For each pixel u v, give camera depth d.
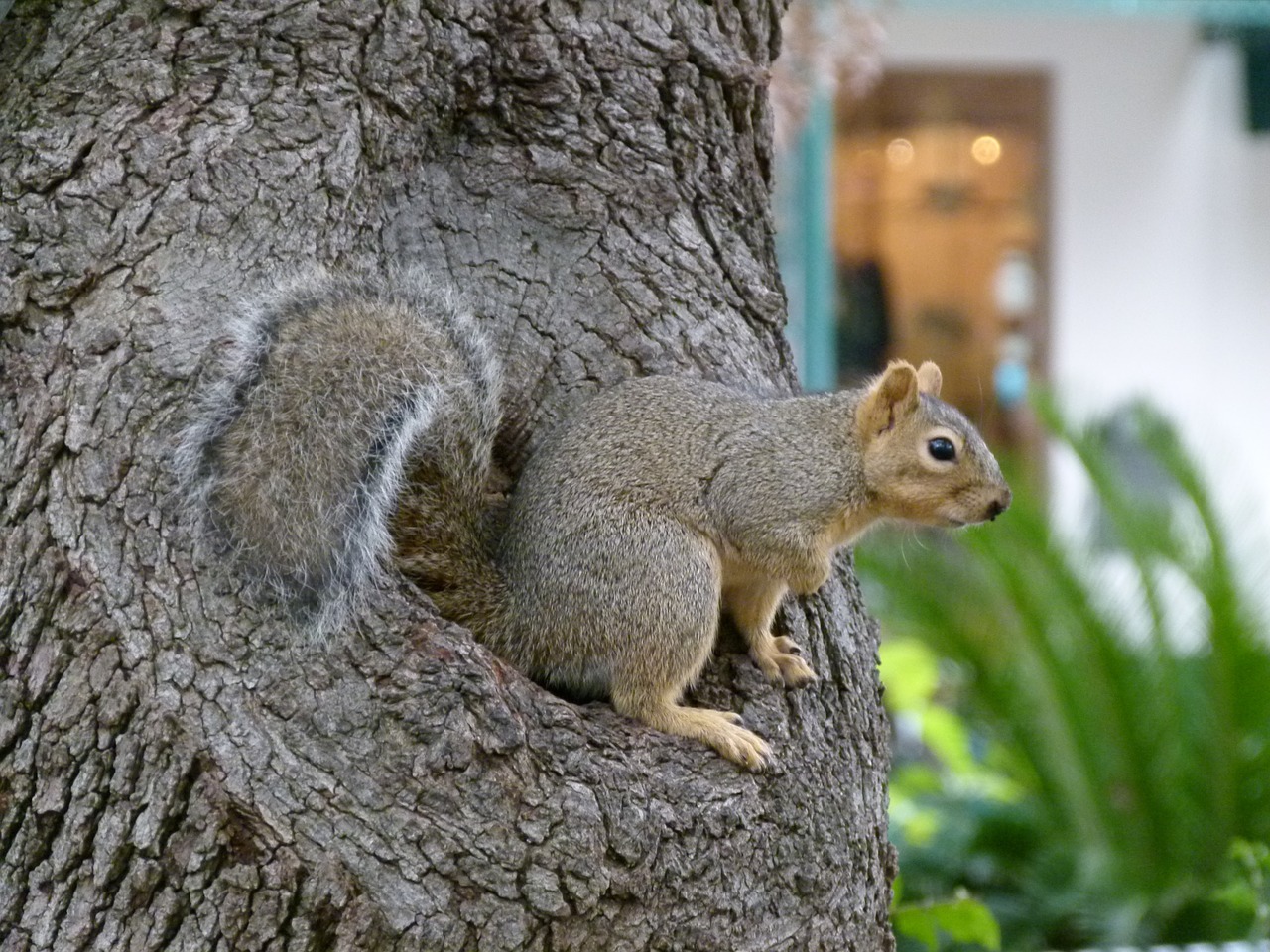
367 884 6.17
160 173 6.75
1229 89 22.91
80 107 6.86
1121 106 22.77
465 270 7.65
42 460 6.35
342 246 6.99
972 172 22.61
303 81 7.08
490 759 6.32
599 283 7.83
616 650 7.22
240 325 6.57
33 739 6.19
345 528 6.36
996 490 8.23
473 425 7.26
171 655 6.19
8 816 6.20
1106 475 15.78
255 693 6.19
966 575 15.73
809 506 7.79
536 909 6.32
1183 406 23.23
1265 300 23.39
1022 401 22.77
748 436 7.73
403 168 7.42
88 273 6.56
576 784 6.49
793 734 7.48
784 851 7.09
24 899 6.21
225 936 6.14
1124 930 13.59
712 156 8.18
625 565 7.28
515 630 7.34
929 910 8.98
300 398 6.49
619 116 7.90
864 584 17.06
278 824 6.13
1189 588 16.30
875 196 22.34
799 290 22.00
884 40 15.41
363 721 6.22
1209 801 14.92
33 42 7.16
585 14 7.88
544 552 7.34
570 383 7.76
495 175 7.77
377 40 7.27
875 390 8.05
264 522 6.32
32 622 6.23
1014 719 15.82
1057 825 15.50
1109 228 22.92
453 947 6.23
